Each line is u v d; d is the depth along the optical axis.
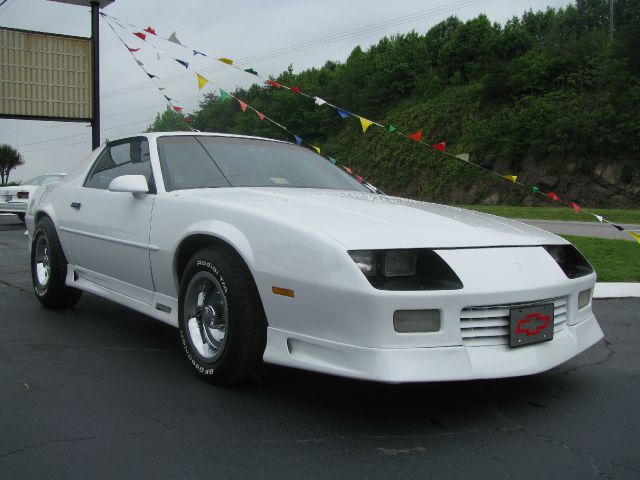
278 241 2.64
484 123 48.94
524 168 44.84
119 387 2.96
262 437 2.39
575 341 2.80
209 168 3.64
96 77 14.44
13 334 3.98
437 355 2.38
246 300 2.78
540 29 68.50
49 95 15.68
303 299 2.52
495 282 2.47
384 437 2.41
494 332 2.51
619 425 2.59
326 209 2.88
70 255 4.42
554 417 2.68
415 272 2.51
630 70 44.59
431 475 2.09
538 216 19.92
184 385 3.00
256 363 2.84
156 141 3.78
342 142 59.97
